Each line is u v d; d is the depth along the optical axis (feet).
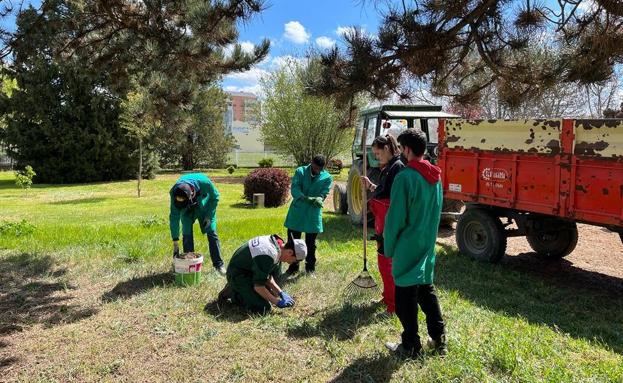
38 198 66.74
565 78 25.71
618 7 19.75
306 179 21.38
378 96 27.04
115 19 21.53
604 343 14.10
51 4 21.25
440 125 25.45
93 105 87.15
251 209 50.19
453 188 24.81
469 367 12.05
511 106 28.99
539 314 16.65
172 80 23.80
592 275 22.24
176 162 132.16
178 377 12.20
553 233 23.79
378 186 15.70
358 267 22.04
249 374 12.25
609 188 17.60
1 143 91.76
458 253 25.03
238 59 24.89
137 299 18.01
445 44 24.77
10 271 22.03
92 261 23.52
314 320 15.71
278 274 19.38
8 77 31.32
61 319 16.22
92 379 12.21
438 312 12.87
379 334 14.35
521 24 26.04
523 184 20.97
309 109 98.48
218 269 21.62
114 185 85.15
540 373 11.89
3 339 14.70
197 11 20.65
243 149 207.51
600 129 17.80
